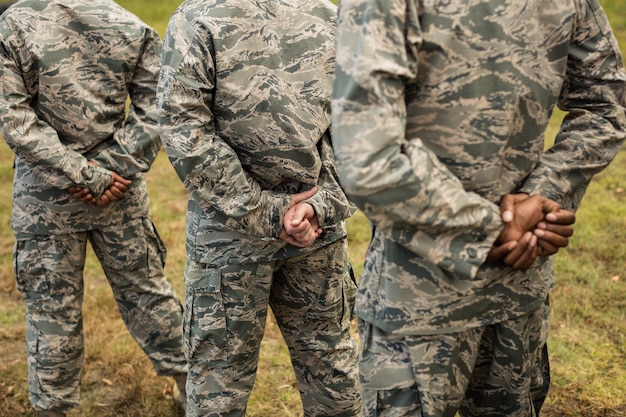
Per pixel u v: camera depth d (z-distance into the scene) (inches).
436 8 71.5
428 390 76.7
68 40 119.1
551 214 73.8
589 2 75.9
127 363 151.9
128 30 122.0
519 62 73.2
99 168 121.9
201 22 93.4
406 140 70.9
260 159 98.3
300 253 101.6
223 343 103.3
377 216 69.9
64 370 127.3
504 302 77.1
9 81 115.9
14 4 118.4
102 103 123.0
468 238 72.1
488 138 73.6
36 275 125.8
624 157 257.8
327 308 106.4
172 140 94.1
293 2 97.5
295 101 96.5
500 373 80.9
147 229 130.5
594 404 127.9
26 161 118.5
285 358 151.2
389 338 78.7
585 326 154.6
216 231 100.3
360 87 68.2
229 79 94.6
